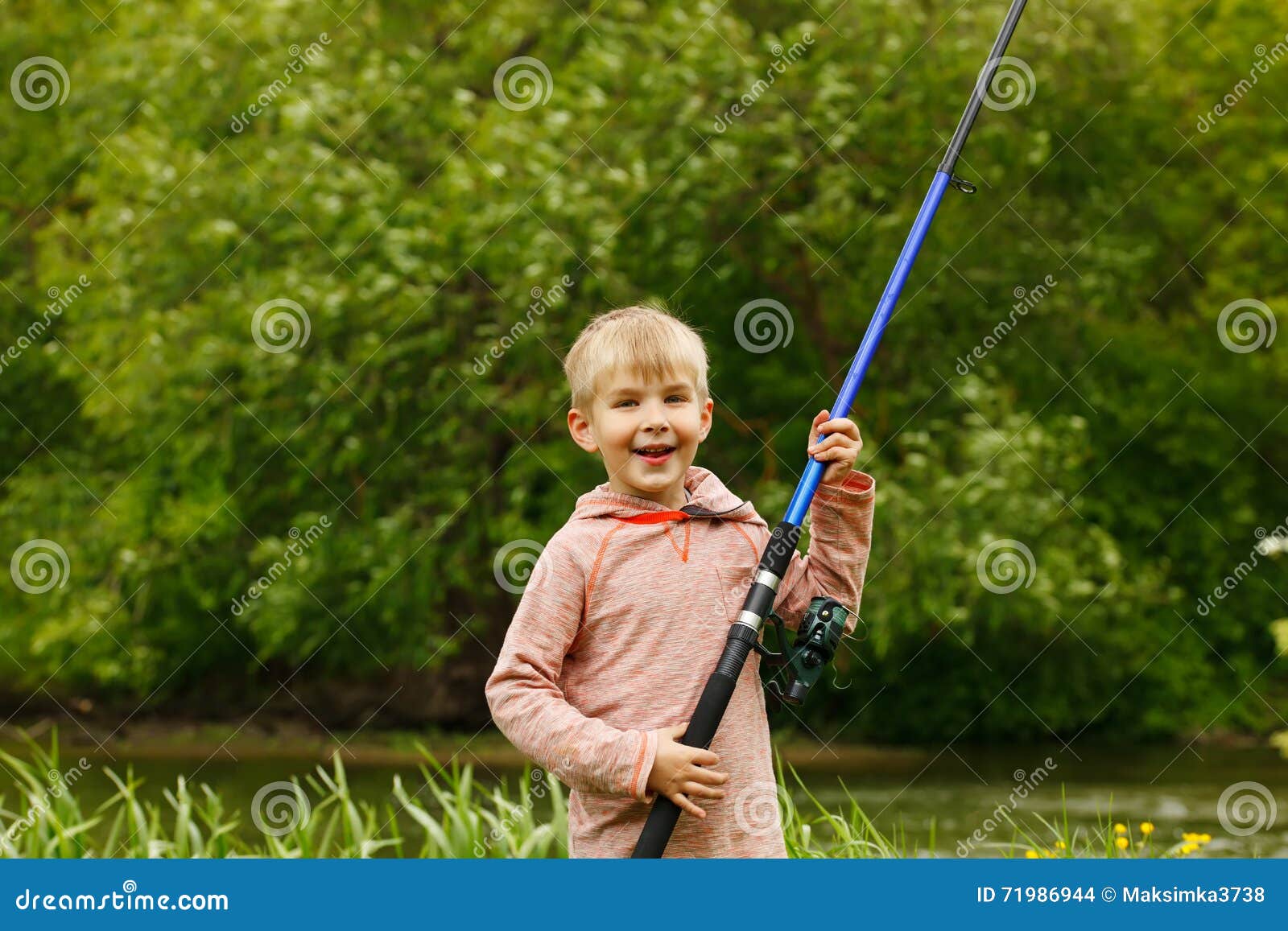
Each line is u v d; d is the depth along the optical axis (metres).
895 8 9.20
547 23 9.59
